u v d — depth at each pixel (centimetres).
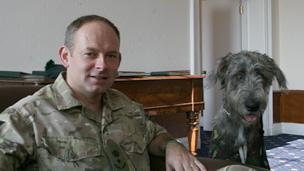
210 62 655
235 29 651
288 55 660
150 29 477
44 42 376
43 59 376
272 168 423
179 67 519
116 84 315
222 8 652
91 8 413
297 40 650
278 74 261
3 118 143
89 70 158
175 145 179
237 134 225
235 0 648
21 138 140
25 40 361
